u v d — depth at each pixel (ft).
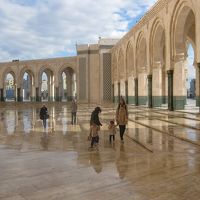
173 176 17.48
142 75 91.97
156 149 25.66
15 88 181.47
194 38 82.79
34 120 59.47
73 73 173.78
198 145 26.61
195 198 13.83
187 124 39.58
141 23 85.87
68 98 172.76
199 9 49.80
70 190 15.26
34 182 16.74
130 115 59.41
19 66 176.96
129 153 24.79
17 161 22.21
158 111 64.13
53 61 164.04
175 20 61.87
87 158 23.00
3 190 15.42
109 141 31.17
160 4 69.05
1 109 111.86
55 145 29.40
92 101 146.51
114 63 134.21
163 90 103.19
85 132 38.99
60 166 20.47
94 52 146.61
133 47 96.63
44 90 264.52
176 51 63.16
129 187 15.57
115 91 132.67
